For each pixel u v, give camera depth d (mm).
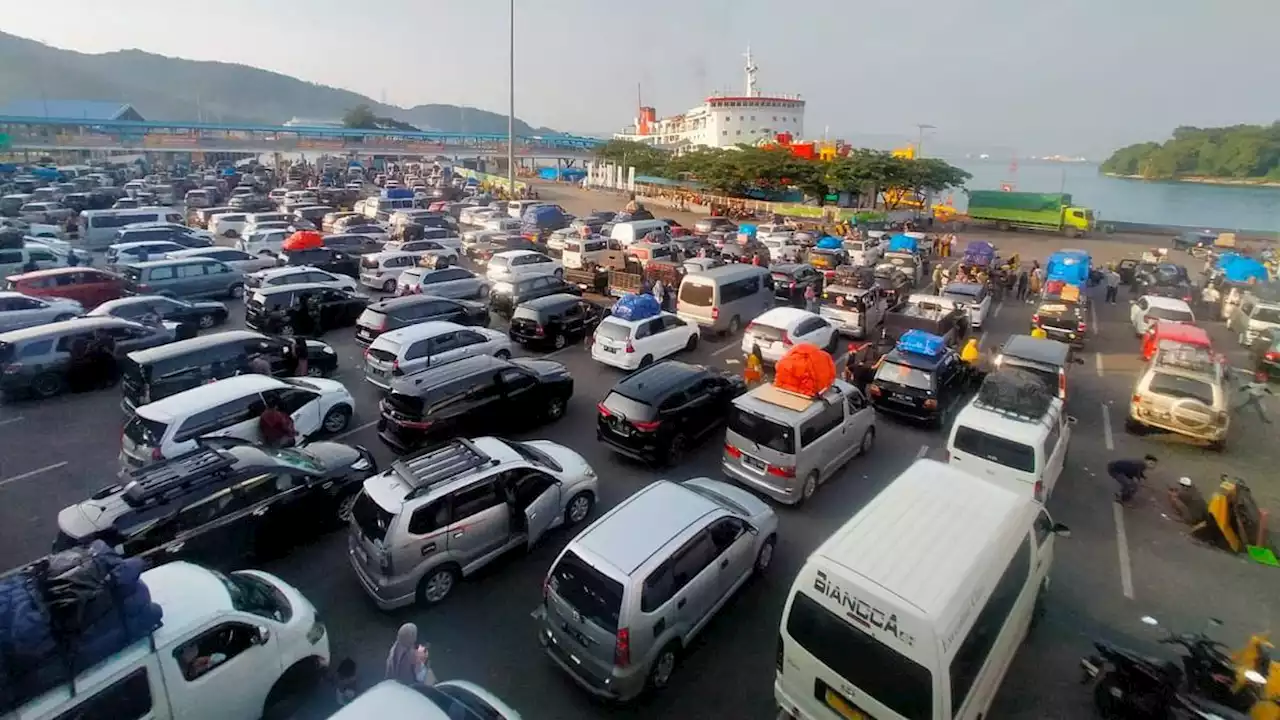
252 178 64188
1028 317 25516
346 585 9211
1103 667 7273
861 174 51031
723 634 8438
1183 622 8773
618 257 28969
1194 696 6910
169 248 26703
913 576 6164
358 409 15180
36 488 11602
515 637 8328
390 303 18812
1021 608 7406
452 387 12727
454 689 6285
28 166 64500
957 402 16016
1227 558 10156
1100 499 11930
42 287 20531
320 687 7344
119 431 13930
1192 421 13695
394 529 8156
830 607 6246
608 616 6949
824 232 45281
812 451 11391
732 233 40469
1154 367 14750
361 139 107250
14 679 5250
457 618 8609
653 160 72562
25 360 15047
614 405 12555
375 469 11219
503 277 24297
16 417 14438
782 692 6723
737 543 8555
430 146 110125
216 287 23719
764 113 79812
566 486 10297
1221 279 28484
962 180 59250
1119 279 30328
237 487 9117
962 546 6668
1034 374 13617
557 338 19641
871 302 20969
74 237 35500
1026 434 10477
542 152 114125
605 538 7566
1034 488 10359
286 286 20078
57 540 8195
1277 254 36812
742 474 11625
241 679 6516
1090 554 10258
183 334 18141
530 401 14070
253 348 14648
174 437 11023
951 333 19016
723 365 18641
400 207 45969
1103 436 14625
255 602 7012
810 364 11812
